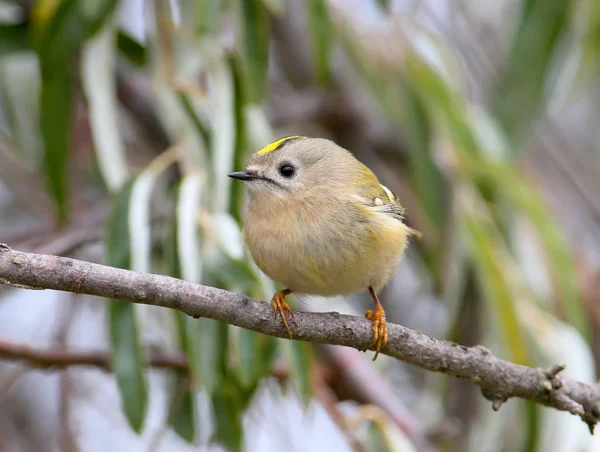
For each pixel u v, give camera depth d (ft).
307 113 42.55
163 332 31.91
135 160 38.42
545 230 36.14
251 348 26.03
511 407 32.94
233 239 27.09
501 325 34.14
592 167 47.52
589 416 24.18
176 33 30.58
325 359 34.22
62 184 31.22
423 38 39.45
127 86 38.24
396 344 22.79
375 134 43.55
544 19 37.63
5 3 33.53
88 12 28.99
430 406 34.78
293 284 25.49
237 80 30.35
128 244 26.27
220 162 29.01
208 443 29.14
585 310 42.37
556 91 43.06
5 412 34.32
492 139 37.45
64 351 29.63
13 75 35.70
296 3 42.14
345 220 24.61
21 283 18.40
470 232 35.12
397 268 26.89
